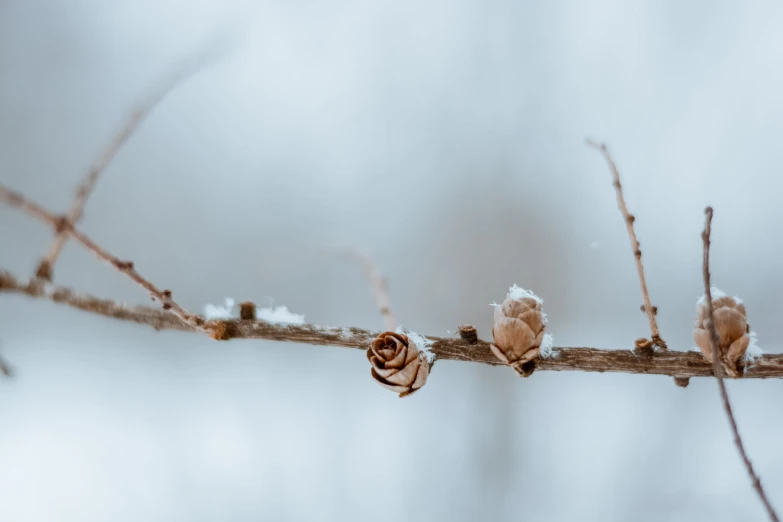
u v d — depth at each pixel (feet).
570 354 2.57
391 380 2.53
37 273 2.48
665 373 2.57
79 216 2.50
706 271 2.49
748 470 2.45
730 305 2.53
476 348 2.57
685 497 3.51
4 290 2.48
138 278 2.51
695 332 2.54
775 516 2.44
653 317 2.59
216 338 2.57
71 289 2.51
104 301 2.53
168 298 2.52
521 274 4.70
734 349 2.52
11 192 2.45
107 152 2.53
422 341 2.56
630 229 2.61
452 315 4.74
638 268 2.60
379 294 2.93
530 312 2.54
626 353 2.58
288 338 2.58
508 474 3.87
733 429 2.46
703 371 2.56
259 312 2.60
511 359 2.54
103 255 2.50
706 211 2.49
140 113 2.57
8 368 2.52
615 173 2.62
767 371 2.54
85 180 2.51
